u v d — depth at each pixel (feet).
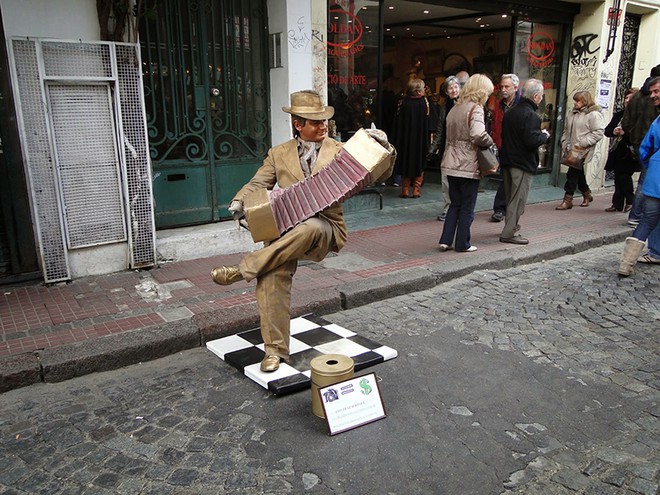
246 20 20.71
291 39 20.66
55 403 10.94
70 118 16.06
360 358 12.34
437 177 37.50
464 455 9.27
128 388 11.52
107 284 16.87
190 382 11.75
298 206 10.61
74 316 14.51
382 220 25.76
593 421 10.28
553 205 30.71
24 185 16.15
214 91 20.40
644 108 23.94
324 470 8.87
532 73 33.24
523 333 14.21
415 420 10.30
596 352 13.12
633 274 18.97
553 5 31.65
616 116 27.07
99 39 16.44
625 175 27.76
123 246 17.87
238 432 9.90
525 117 20.33
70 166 16.34
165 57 19.11
